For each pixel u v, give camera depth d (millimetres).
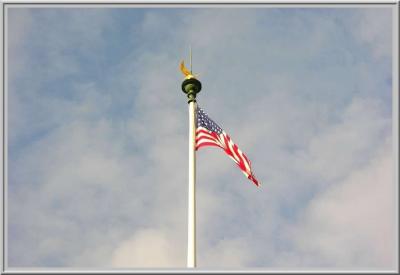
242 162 24453
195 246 20375
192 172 22656
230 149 24484
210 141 24156
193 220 20984
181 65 26375
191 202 21516
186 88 25719
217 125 25422
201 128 24562
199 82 25859
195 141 24047
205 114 25516
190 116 24734
